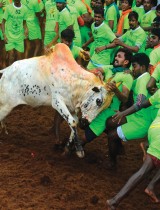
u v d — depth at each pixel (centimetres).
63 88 727
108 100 712
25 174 710
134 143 861
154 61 791
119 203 628
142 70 727
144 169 598
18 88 764
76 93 725
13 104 777
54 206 628
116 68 742
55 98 736
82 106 722
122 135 705
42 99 755
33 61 756
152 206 656
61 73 727
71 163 761
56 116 803
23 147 806
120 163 778
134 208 647
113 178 725
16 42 1158
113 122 717
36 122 927
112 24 1077
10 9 1134
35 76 747
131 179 595
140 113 698
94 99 711
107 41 960
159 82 729
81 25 1106
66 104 739
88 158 782
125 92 709
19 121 927
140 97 681
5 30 1154
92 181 707
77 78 723
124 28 1091
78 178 710
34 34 1195
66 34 796
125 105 814
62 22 1020
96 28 960
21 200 639
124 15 1090
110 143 725
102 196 664
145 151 689
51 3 1055
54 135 863
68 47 756
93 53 988
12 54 1172
